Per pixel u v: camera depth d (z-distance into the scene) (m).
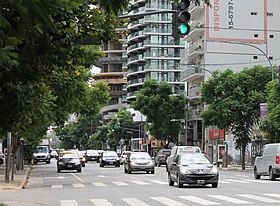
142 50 130.12
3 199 23.06
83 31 12.67
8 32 8.16
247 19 81.44
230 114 57.03
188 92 89.12
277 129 48.88
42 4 7.79
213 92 59.53
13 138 42.38
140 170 46.25
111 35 13.05
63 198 23.33
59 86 39.84
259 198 22.30
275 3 82.56
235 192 25.53
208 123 60.31
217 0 80.62
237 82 57.97
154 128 86.31
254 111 56.53
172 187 29.39
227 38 80.75
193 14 85.38
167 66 125.62
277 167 35.16
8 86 12.12
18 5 7.71
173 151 47.91
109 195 24.61
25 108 13.80
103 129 140.38
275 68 58.19
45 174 47.78
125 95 155.62
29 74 12.49
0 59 8.02
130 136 126.44
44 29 8.34
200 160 29.48
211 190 26.86
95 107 52.22
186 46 99.62
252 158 71.50
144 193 25.42
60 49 11.88
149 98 85.44
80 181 36.53
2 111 12.77
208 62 80.31
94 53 14.13
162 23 126.25
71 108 44.78
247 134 59.16
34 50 11.48
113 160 66.38
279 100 46.19
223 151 65.94
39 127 36.62
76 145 161.62
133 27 129.25
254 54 81.25
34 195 25.12
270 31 82.12
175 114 84.81
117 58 155.00
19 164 55.12
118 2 9.08
